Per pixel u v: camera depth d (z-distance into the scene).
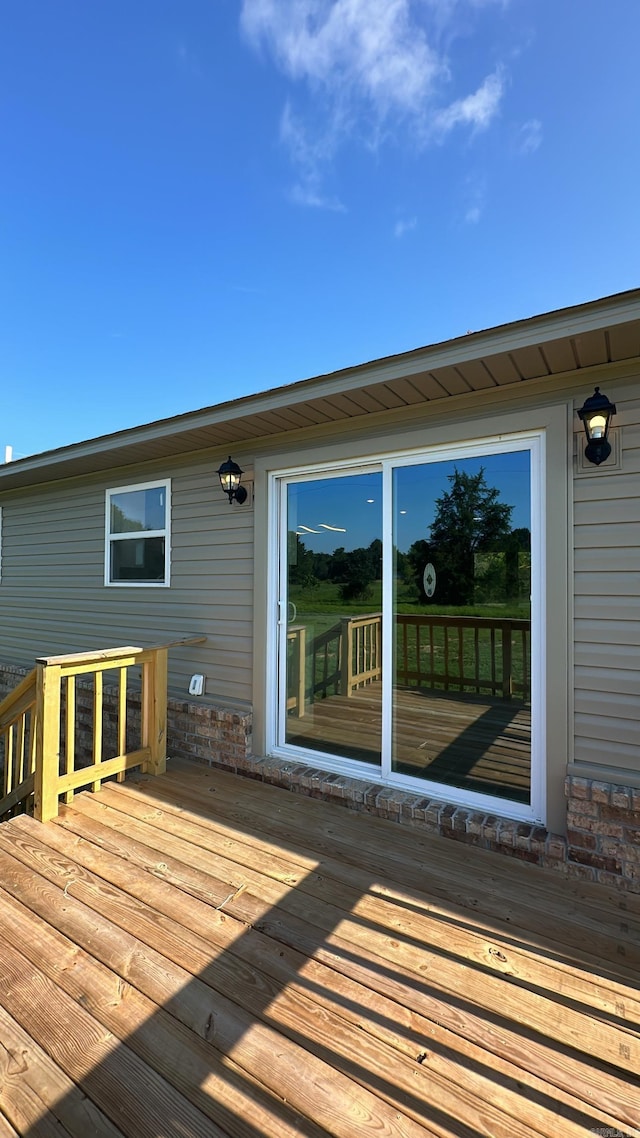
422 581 3.18
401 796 3.08
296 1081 1.44
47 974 1.82
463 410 2.95
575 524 2.62
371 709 3.38
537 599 2.77
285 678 3.80
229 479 3.78
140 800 3.27
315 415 3.29
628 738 2.49
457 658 3.06
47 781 3.00
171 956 1.91
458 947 1.98
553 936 2.05
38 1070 1.47
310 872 2.47
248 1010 1.68
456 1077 1.46
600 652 2.56
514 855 2.63
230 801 3.27
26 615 6.04
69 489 5.48
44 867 2.50
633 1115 1.36
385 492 3.30
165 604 4.50
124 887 2.34
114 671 4.98
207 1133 1.31
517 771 2.87
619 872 2.40
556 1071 1.48
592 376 2.58
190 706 4.09
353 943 1.99
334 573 3.55
